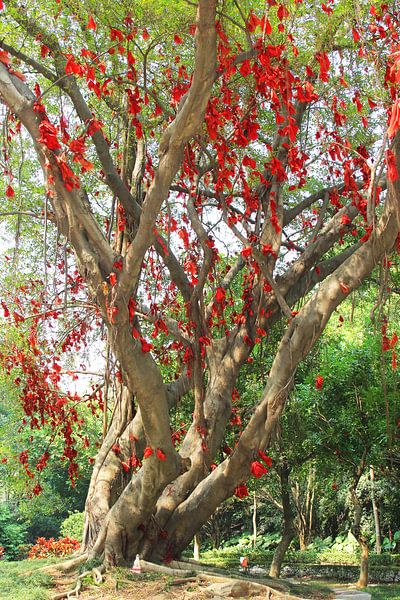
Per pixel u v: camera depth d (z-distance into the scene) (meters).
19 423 16.23
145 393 7.46
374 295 13.30
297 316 7.94
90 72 7.30
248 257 9.21
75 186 7.01
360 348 14.04
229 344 9.87
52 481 26.73
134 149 10.34
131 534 8.80
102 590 7.86
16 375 12.58
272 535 27.69
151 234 6.71
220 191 8.37
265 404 8.05
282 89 7.46
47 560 9.85
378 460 14.39
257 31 8.89
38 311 11.02
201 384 8.85
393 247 7.42
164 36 8.42
